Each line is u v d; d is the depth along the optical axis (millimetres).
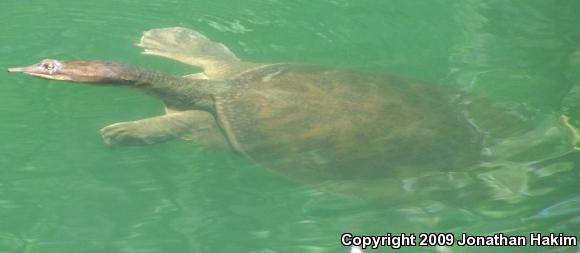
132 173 6008
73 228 5473
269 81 6469
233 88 6488
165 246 5348
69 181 5895
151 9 8297
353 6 8586
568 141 6156
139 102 6895
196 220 5594
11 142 6242
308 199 5715
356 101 6109
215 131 6242
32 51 7449
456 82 7133
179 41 7559
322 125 5934
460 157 5762
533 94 6934
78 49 7527
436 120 6023
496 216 5492
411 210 5539
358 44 7848
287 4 8523
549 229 5383
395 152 5723
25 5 8203
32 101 6758
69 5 8250
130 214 5625
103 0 8391
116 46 7641
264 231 5500
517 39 8008
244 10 8391
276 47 7734
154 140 6164
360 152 5738
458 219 5469
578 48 7828
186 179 5973
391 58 7598
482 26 8266
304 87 6312
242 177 6000
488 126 6145
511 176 5715
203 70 7156
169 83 6582
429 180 5633
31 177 5902
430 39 7973
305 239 5387
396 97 6207
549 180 5734
